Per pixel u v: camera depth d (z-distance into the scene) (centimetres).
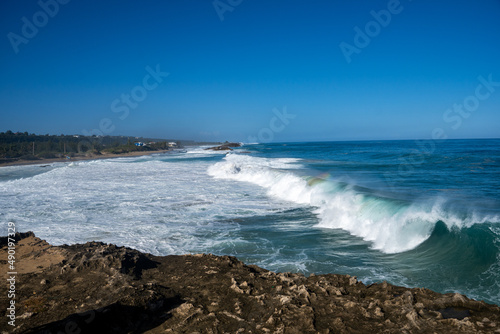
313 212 1212
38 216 1152
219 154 6531
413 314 388
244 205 1355
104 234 927
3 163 5150
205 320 389
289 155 5244
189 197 1541
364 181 1847
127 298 418
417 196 1325
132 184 2002
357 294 470
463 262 651
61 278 495
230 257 635
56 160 5669
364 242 857
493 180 1806
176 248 809
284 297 438
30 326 355
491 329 354
